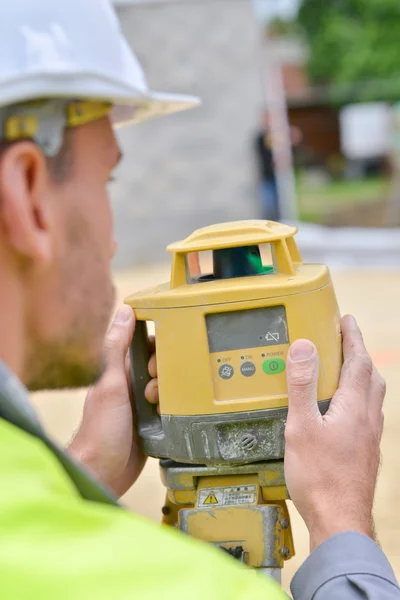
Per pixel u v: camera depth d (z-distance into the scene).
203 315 1.54
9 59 0.91
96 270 1.03
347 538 1.30
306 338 1.52
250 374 1.54
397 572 3.54
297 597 1.29
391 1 29.02
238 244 1.59
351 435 1.43
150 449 1.65
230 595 0.77
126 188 13.96
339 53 29.97
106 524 0.80
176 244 1.63
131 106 1.28
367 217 16.78
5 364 0.94
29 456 0.82
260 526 1.62
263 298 1.52
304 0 31.94
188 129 14.05
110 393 1.61
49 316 0.98
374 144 19.09
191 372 1.56
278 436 1.55
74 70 0.93
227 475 1.67
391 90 18.66
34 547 0.75
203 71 13.95
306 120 19.23
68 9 0.95
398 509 4.12
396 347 7.55
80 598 0.73
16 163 0.93
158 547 0.78
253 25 13.90
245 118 14.10
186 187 14.14
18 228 0.91
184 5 13.72
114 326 1.62
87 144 1.03
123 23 13.63
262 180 14.16
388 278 11.35
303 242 13.72
